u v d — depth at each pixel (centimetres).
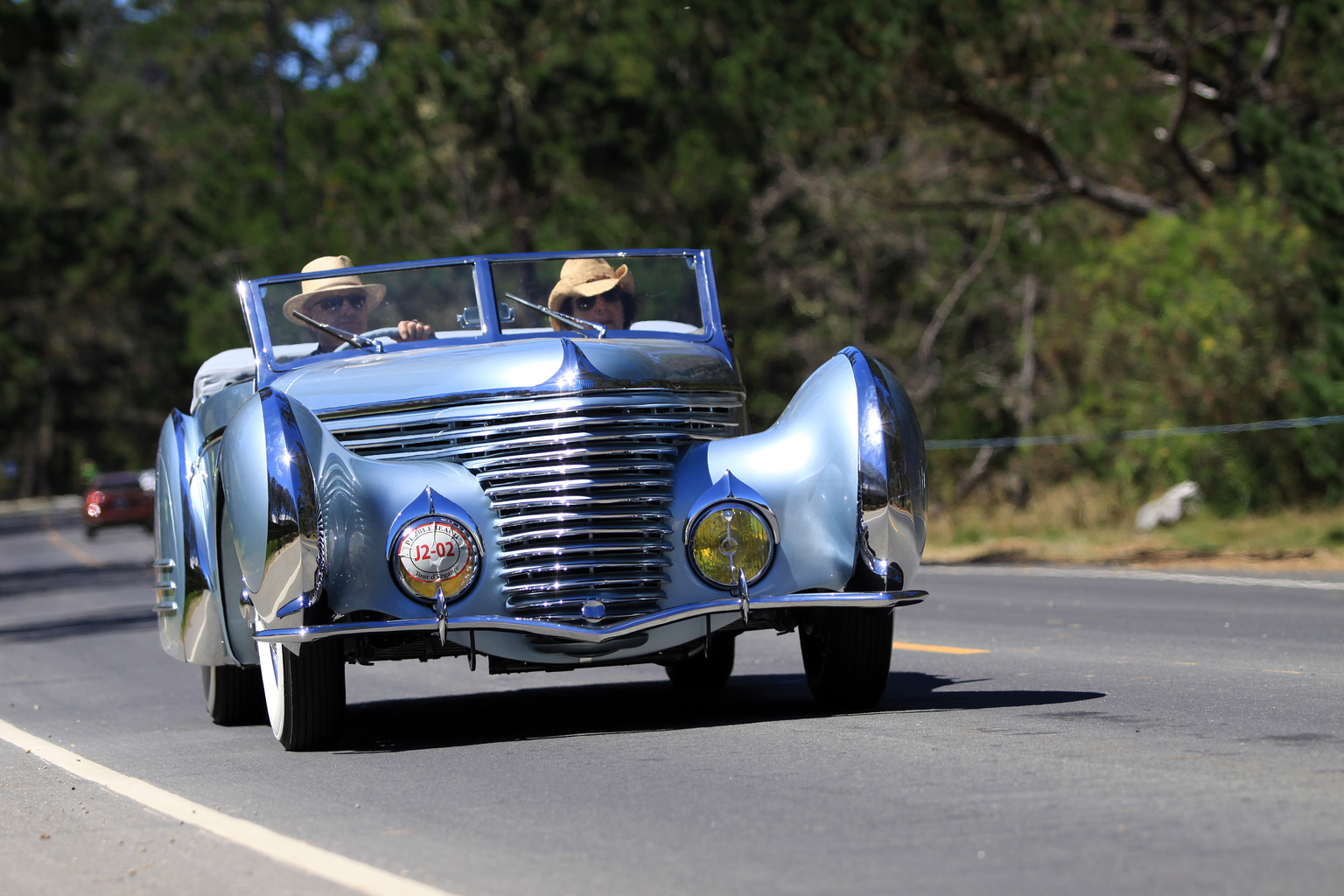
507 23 9375
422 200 9412
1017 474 8175
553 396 2052
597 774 1752
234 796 1759
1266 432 6309
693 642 2102
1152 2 7381
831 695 2141
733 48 9106
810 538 2019
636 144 9500
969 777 1584
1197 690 2194
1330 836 1260
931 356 9662
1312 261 5675
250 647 2172
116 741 2408
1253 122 6181
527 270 2470
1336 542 5184
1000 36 6488
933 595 4438
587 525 1980
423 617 1934
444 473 2002
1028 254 8269
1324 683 2217
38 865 1470
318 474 1919
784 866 1269
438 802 1639
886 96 6606
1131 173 7731
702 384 2164
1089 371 7125
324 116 11969
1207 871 1176
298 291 2408
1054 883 1166
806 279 9969
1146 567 4988
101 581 7838
